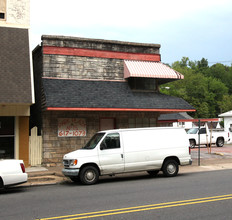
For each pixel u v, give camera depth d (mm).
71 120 16984
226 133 30594
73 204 8172
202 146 31688
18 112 15773
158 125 21078
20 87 14750
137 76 17828
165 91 71125
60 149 16641
